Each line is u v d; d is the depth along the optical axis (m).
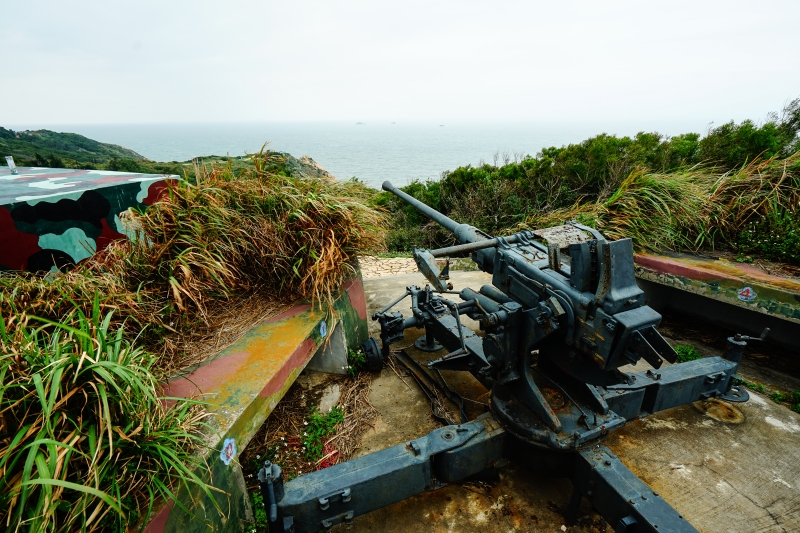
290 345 2.72
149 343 2.61
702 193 5.01
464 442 2.22
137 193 4.10
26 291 2.29
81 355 1.56
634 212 4.92
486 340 2.33
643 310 1.85
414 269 7.94
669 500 2.48
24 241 3.12
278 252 3.34
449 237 9.41
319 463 2.80
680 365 2.90
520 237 2.64
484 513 2.44
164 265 2.94
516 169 9.32
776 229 4.34
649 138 7.80
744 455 2.81
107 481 1.52
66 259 3.43
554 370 2.53
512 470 2.74
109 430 1.40
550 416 2.18
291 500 1.85
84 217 3.56
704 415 3.19
